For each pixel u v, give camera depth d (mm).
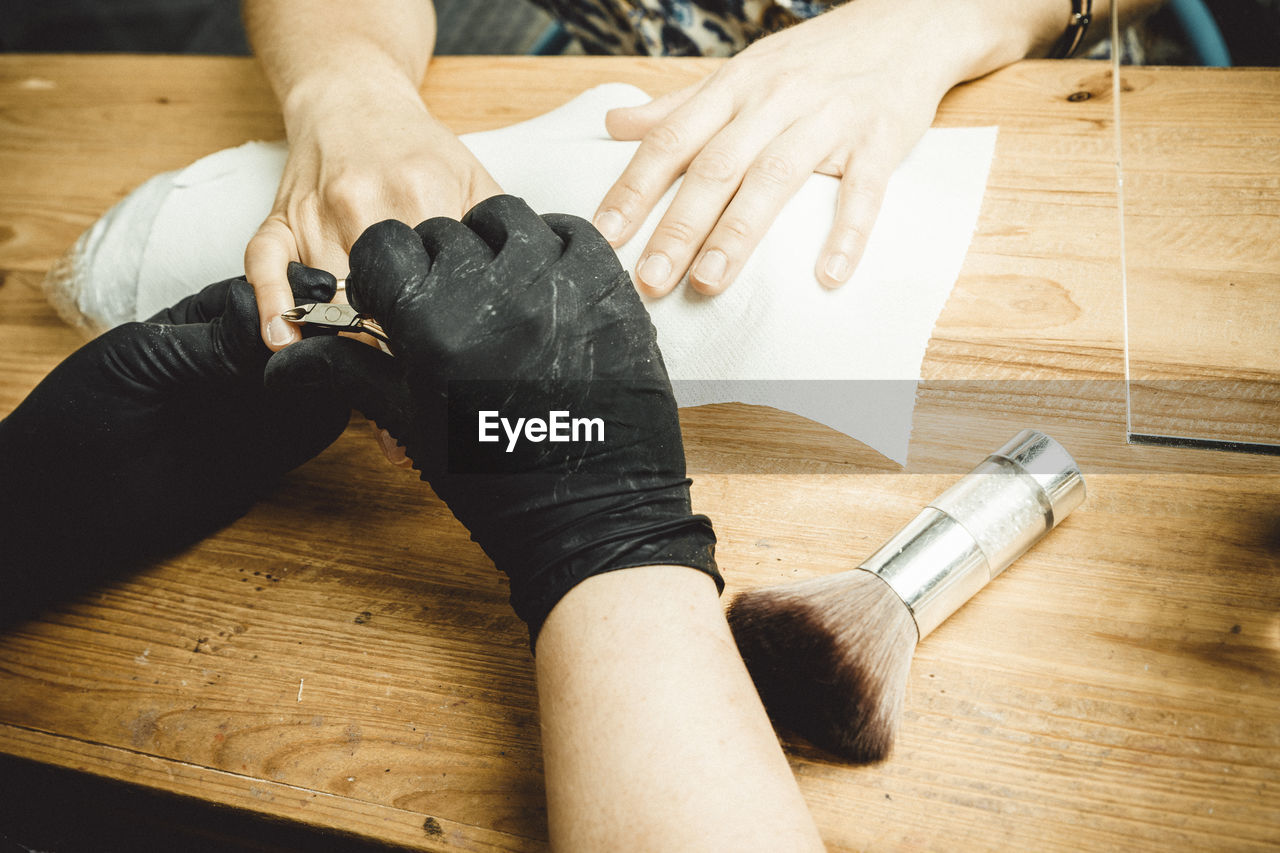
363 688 386
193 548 430
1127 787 349
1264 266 435
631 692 326
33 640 411
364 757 372
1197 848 338
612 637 335
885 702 359
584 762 323
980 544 374
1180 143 475
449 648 393
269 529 431
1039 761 355
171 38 1516
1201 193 458
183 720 385
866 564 379
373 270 368
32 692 397
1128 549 391
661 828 310
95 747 382
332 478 445
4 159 590
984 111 512
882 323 426
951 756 358
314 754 373
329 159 469
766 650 371
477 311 360
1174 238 448
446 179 451
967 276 456
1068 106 507
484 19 1516
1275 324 422
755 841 309
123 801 394
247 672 393
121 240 503
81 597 420
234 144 576
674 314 434
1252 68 494
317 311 394
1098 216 466
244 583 417
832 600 372
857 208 436
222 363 405
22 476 406
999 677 370
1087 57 603
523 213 381
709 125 458
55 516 410
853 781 357
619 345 371
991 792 351
